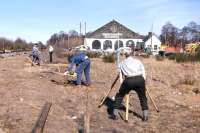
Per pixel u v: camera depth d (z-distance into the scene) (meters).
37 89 13.90
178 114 10.65
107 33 92.12
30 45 105.75
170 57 43.50
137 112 10.88
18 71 21.75
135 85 9.60
